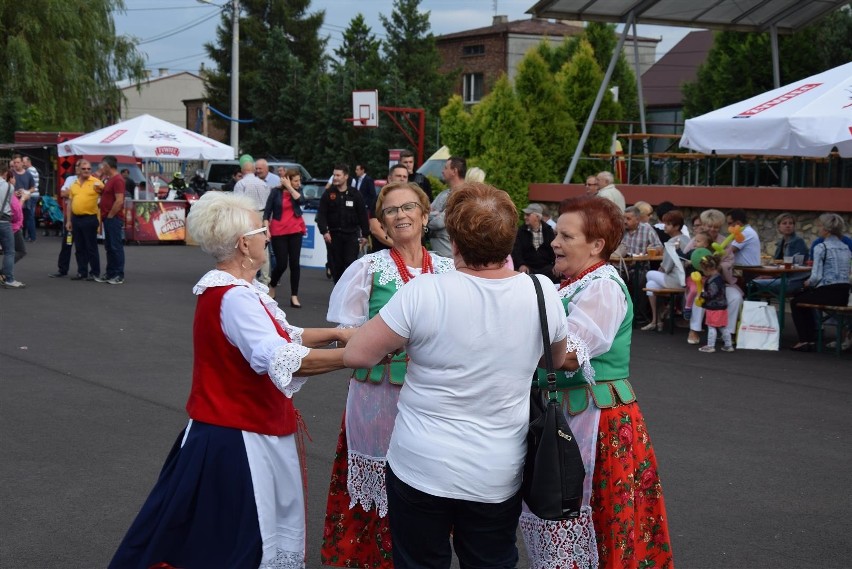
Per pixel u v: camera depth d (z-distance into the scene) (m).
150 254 19.91
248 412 3.29
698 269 10.11
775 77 17.58
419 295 2.97
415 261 4.24
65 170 24.72
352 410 4.05
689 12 16.98
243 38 53.00
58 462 5.71
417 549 3.10
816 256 9.95
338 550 4.11
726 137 11.10
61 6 31.59
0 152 28.53
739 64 22.52
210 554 3.29
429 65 47.16
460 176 8.61
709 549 4.58
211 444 3.26
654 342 10.68
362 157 39.97
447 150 22.06
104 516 4.84
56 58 32.00
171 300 12.96
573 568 3.49
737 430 6.83
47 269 16.52
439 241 8.55
